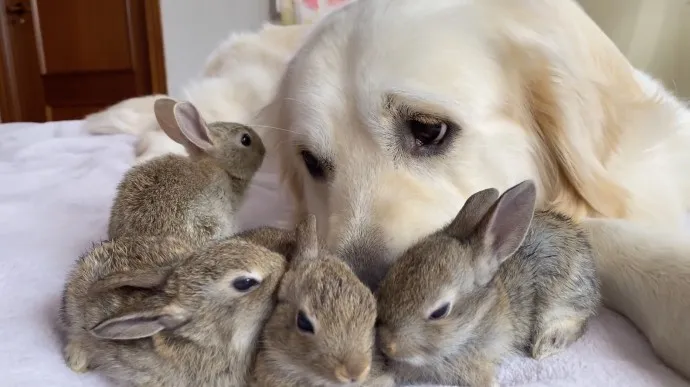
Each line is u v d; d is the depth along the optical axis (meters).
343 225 0.37
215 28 1.49
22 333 0.32
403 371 0.29
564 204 0.44
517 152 0.42
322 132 0.40
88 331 0.28
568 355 0.31
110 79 1.60
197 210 0.39
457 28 0.41
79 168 0.65
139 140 0.72
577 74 0.43
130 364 0.28
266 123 0.52
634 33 0.89
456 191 0.40
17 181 0.60
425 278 0.28
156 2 1.47
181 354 0.28
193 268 0.28
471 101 0.40
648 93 0.51
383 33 0.40
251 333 0.28
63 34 1.58
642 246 0.35
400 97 0.38
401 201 0.37
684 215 0.49
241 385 0.29
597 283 0.34
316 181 0.44
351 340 0.25
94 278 0.31
